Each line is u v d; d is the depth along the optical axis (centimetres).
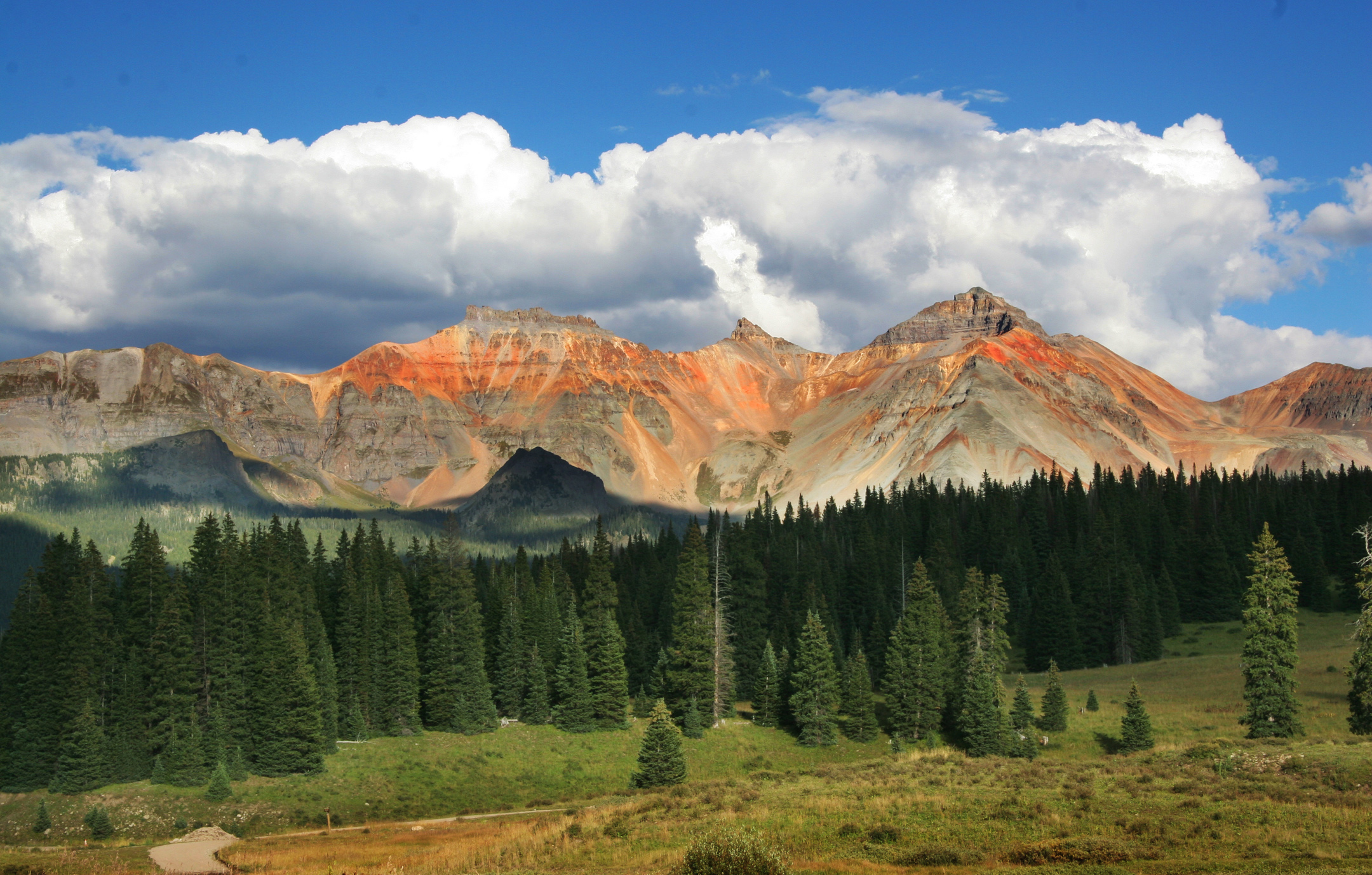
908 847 5131
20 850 7719
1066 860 4722
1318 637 14088
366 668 11188
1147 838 4925
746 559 13488
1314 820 4975
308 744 9831
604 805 8181
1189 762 6700
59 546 11781
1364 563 8038
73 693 9806
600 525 12156
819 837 5416
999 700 9838
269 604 10619
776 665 11531
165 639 10112
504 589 13362
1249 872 4319
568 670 11425
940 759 8112
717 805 6362
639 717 11981
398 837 7800
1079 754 9331
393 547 14512
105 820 8738
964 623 10612
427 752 10569
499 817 8944
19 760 9619
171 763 9569
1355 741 6719
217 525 12419
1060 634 14225
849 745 10800
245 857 6750
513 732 11300
